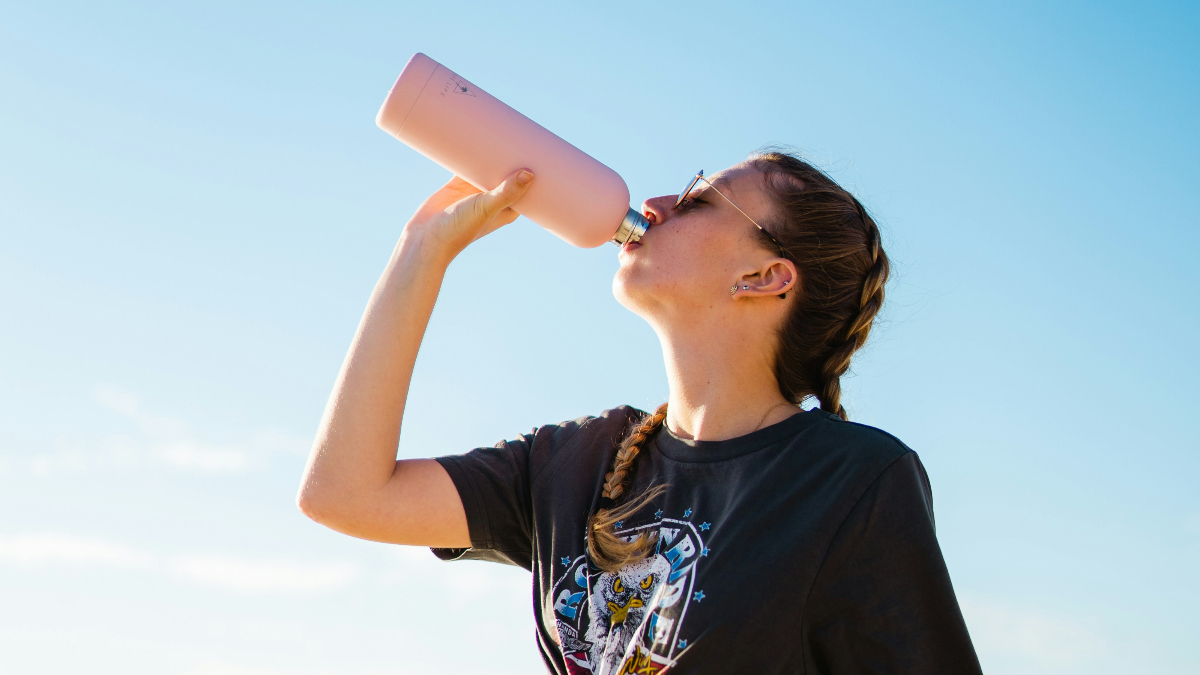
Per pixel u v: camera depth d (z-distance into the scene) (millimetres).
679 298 1802
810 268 1845
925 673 1398
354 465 1737
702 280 1800
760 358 1796
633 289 1834
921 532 1456
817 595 1425
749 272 1804
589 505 1760
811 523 1457
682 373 1787
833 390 1876
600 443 1861
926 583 1437
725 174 1922
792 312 1834
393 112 1857
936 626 1424
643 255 1858
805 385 1855
